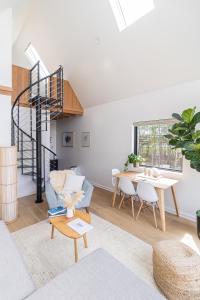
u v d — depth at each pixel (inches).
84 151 230.1
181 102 126.6
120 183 134.7
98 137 205.9
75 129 244.4
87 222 88.8
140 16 106.9
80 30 138.3
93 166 216.5
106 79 165.5
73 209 94.0
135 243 94.7
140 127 165.0
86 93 199.6
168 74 126.1
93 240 96.9
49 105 158.1
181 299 58.8
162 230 109.5
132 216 129.1
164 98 137.1
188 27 96.6
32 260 80.0
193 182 122.4
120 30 119.6
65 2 127.3
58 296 42.8
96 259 55.6
